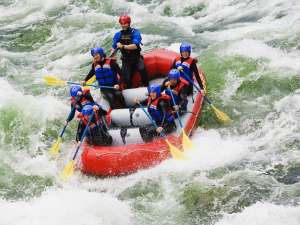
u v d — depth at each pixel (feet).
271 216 52.13
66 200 56.39
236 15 101.86
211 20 102.47
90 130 62.28
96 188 60.34
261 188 57.11
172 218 54.75
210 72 80.79
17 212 55.21
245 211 53.52
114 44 71.97
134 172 61.05
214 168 61.05
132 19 106.52
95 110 62.28
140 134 63.52
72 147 68.80
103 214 54.39
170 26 101.86
